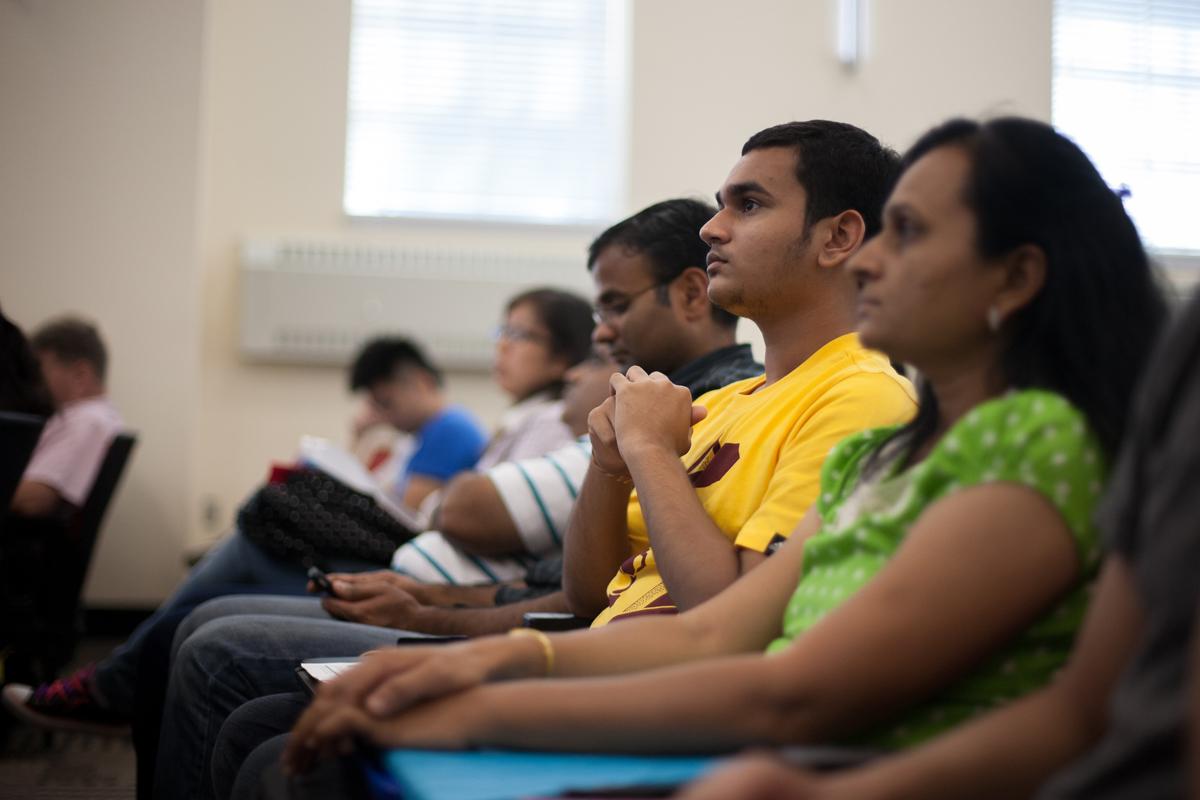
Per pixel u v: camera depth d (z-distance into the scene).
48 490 3.76
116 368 4.91
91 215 4.89
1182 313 0.72
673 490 1.34
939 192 0.96
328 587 2.02
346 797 1.01
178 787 1.66
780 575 1.11
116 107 4.92
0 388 2.84
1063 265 0.93
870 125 5.42
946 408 1.01
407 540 2.67
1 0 4.83
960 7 5.44
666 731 0.86
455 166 5.43
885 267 0.98
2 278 4.82
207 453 5.24
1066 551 0.84
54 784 2.71
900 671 0.83
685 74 5.43
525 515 2.20
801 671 0.84
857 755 0.79
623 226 2.03
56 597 3.57
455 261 5.30
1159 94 5.52
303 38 5.35
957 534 0.84
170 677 1.77
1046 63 5.44
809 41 5.45
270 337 5.19
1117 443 0.87
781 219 1.49
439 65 5.45
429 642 1.65
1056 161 0.95
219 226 5.29
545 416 3.05
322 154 5.34
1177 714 0.63
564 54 5.50
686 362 2.01
